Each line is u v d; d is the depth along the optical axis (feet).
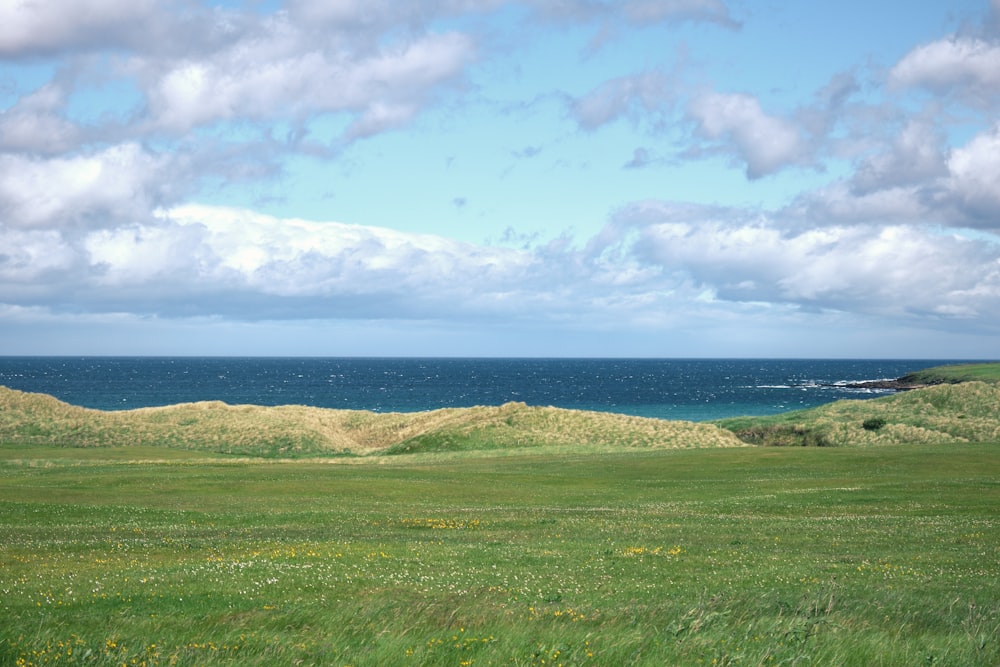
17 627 51.37
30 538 101.50
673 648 48.67
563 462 220.64
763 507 136.15
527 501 150.71
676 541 99.76
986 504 133.39
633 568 80.38
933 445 239.71
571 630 52.31
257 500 148.05
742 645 49.73
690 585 71.56
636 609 58.80
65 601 61.21
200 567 77.36
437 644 49.29
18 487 162.20
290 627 54.19
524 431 305.73
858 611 58.80
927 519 118.73
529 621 55.11
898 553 90.12
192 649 47.67
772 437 326.65
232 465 217.77
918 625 56.34
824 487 161.07
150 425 326.44
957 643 50.19
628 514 129.39
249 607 59.77
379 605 59.06
